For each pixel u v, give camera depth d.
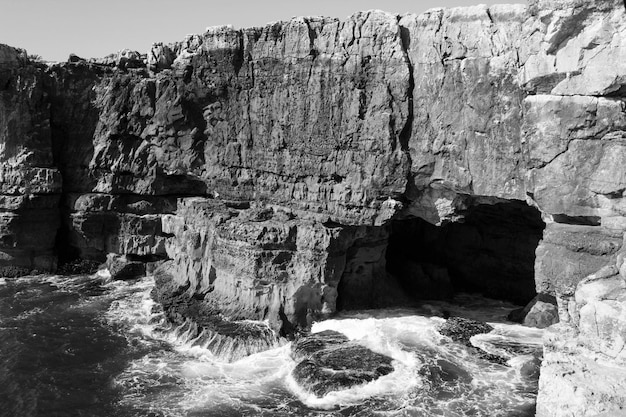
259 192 49.47
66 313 47.25
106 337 42.72
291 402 33.34
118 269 56.06
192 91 52.47
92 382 35.91
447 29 39.91
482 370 35.41
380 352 37.88
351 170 43.75
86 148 58.25
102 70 59.28
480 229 52.12
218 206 49.34
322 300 43.41
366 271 47.12
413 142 41.69
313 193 45.84
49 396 34.00
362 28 43.16
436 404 31.89
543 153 31.02
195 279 47.69
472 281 52.47
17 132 55.84
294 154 47.00
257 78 49.00
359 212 43.28
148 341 42.28
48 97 57.50
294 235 43.56
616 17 28.03
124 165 56.28
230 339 39.81
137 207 56.88
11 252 56.47
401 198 43.25
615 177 28.44
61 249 59.12
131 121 55.56
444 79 40.00
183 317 44.03
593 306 24.62
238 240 43.97
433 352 37.81
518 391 32.94
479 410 31.20
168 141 53.97
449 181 40.38
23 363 37.94
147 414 32.22
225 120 51.22
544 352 26.34
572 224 30.98
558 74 30.17
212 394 34.34
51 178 56.00
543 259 30.30
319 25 45.53
